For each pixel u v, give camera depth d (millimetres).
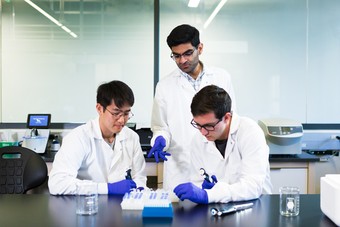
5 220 1164
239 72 3262
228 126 1562
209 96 1398
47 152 2924
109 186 1487
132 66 3281
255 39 3258
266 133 2709
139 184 1720
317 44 3256
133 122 3213
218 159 1646
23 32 3244
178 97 2203
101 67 3271
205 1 3244
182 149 2176
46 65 3254
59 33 3248
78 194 1342
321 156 3182
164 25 3252
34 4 3240
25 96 3250
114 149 1764
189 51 1981
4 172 1900
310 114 3254
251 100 3271
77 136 1643
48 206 1322
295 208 1236
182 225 1117
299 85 3273
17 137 3148
